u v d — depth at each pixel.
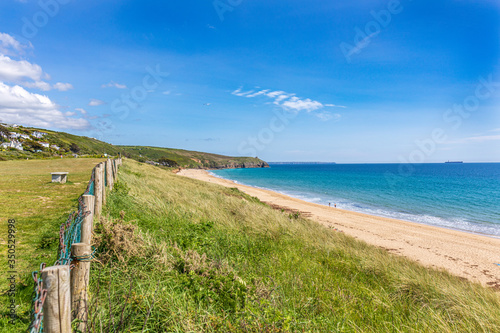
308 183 66.81
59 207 6.98
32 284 3.28
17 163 23.30
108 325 2.76
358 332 3.64
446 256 13.59
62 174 11.44
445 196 41.41
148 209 8.42
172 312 3.07
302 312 3.84
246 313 3.23
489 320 4.36
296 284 4.90
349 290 5.09
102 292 3.27
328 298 4.60
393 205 33.16
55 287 1.65
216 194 16.53
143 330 2.63
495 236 18.72
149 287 3.52
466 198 39.06
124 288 3.42
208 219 9.17
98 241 4.12
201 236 6.68
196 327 2.93
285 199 34.88
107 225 4.52
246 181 73.56
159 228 6.68
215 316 3.19
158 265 4.25
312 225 12.50
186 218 8.50
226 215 10.24
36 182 11.29
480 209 30.28
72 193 9.06
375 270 7.07
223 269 4.61
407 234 17.89
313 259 7.04
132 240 4.48
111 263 3.91
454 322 4.32
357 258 7.98
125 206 7.89
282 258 6.46
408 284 6.12
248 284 4.27
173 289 3.71
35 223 5.56
